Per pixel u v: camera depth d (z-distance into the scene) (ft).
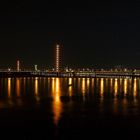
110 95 318.86
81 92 346.33
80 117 188.44
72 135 147.64
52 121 175.83
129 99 285.43
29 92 336.49
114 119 182.80
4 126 163.22
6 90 356.18
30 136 145.79
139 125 167.02
